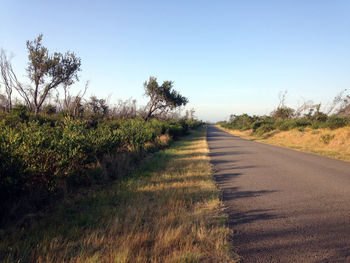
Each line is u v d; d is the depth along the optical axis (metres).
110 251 2.81
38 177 4.59
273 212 4.29
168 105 33.19
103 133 8.48
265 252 2.88
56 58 16.92
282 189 5.88
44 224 3.66
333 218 3.99
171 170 7.91
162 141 16.62
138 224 3.58
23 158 4.29
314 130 21.66
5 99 15.19
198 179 6.64
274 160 10.78
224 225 3.64
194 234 3.22
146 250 2.82
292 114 38.16
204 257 2.74
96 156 6.95
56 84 17.52
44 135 5.55
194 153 12.70
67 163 5.17
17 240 3.16
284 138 24.06
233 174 7.74
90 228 3.53
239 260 2.71
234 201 4.93
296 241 3.16
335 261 2.68
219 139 27.17
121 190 5.53
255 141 25.38
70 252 2.85
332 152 13.30
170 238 3.06
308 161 10.46
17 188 3.96
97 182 6.11
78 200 4.79
